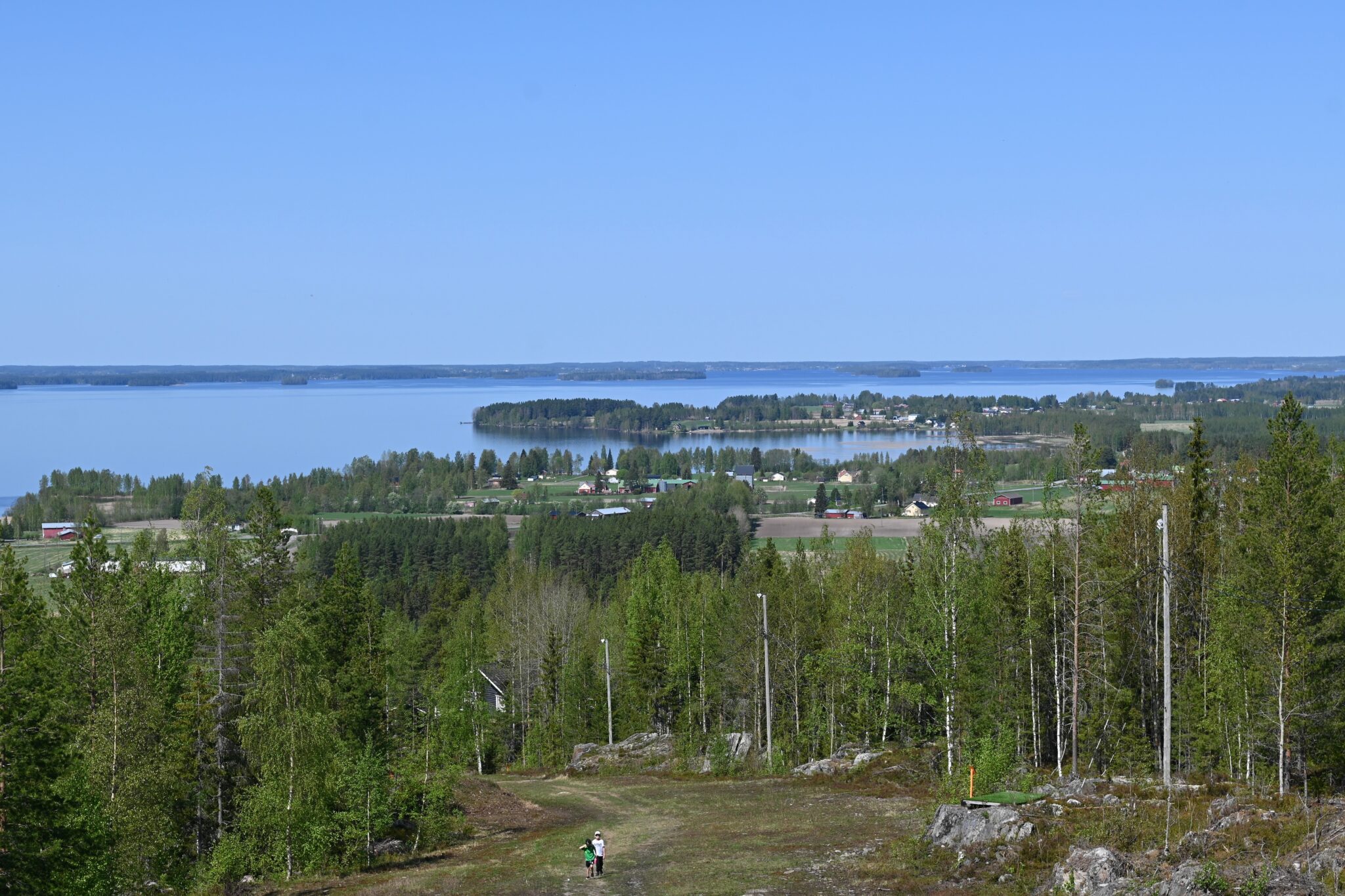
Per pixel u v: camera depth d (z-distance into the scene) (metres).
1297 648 44.16
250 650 56.47
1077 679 51.59
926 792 54.00
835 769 62.59
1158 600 57.81
